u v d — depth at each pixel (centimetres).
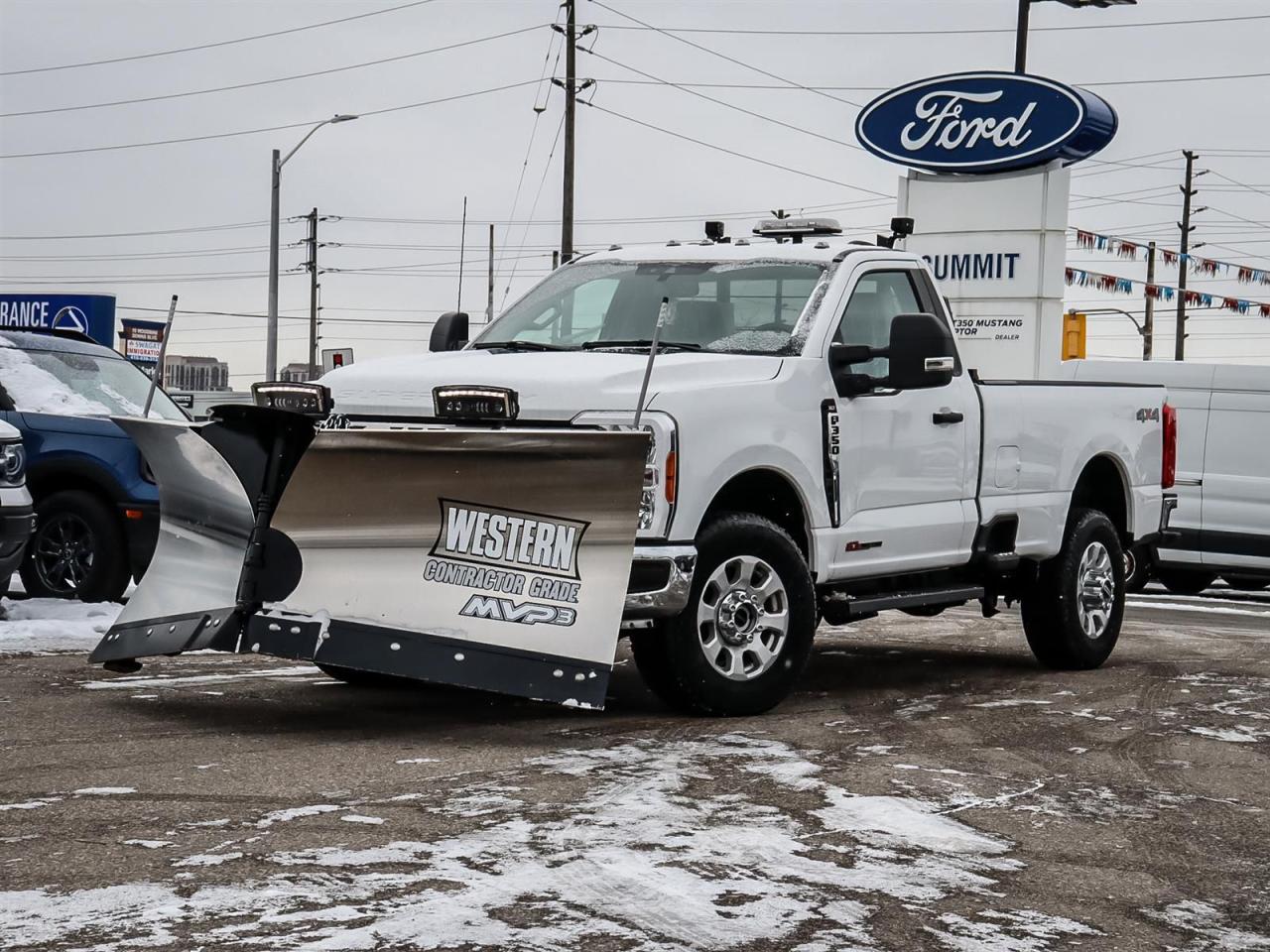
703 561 795
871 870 538
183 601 773
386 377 831
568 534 741
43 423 1237
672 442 771
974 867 549
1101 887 534
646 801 619
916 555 926
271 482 736
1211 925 497
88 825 560
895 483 909
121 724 761
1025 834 599
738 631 819
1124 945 473
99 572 1221
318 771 662
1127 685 998
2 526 1074
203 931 446
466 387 778
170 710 806
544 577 739
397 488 728
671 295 914
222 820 571
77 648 1019
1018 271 2758
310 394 838
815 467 851
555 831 568
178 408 1364
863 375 882
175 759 680
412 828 566
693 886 508
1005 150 2731
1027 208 2748
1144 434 1143
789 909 488
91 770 654
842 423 870
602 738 753
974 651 1175
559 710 838
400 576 731
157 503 1221
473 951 438
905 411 915
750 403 816
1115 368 1861
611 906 483
